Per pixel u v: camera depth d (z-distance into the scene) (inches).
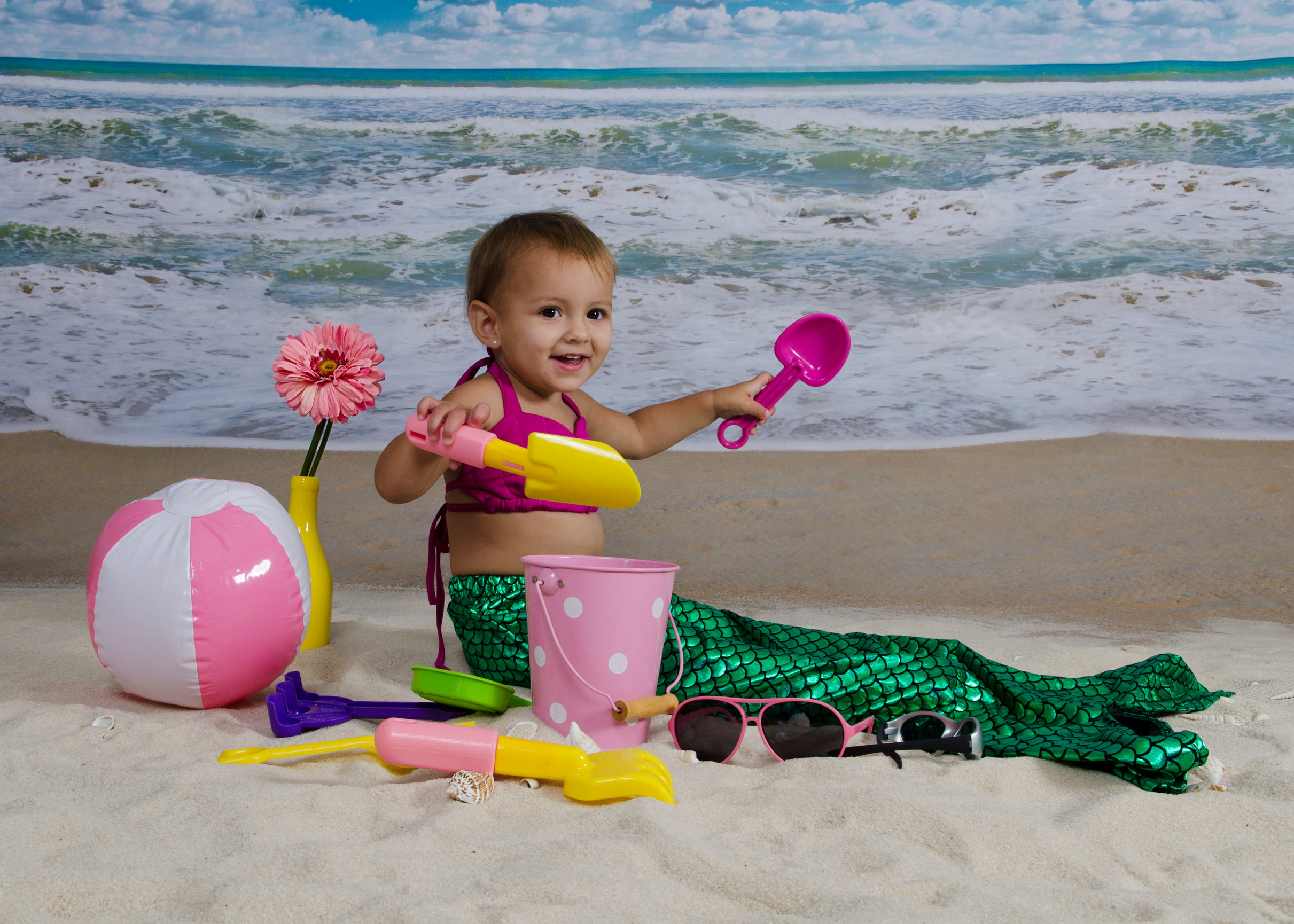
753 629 100.4
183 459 240.2
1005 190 415.2
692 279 356.8
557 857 59.6
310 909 52.7
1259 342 306.0
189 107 478.9
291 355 114.7
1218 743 86.7
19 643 116.9
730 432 111.4
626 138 468.1
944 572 169.5
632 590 80.5
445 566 175.2
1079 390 278.1
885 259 372.2
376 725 88.3
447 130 472.1
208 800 67.3
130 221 391.2
